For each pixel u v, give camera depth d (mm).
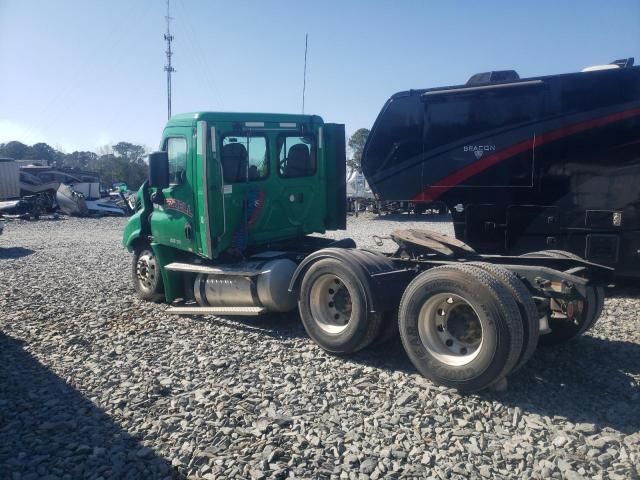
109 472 3773
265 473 3717
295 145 7801
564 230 8359
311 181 8039
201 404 4797
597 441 4016
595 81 7988
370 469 3766
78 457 3949
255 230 7379
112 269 11773
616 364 5602
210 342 6508
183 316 7680
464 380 4820
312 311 6113
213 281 7395
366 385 5125
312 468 3799
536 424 4316
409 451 4004
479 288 4715
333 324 6062
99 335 6836
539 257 6031
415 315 5164
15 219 27641
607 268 5711
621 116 7906
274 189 7527
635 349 6031
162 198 7809
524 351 4711
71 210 29797
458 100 8742
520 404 4684
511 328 4582
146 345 6441
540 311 5176
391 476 3682
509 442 4070
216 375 5461
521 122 8398
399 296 5750
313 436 4199
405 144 9203
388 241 15594
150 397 4953
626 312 7523
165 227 7840
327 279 6004
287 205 7715
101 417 4590
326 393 4984
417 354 5168
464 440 4148
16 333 6965
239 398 4914
